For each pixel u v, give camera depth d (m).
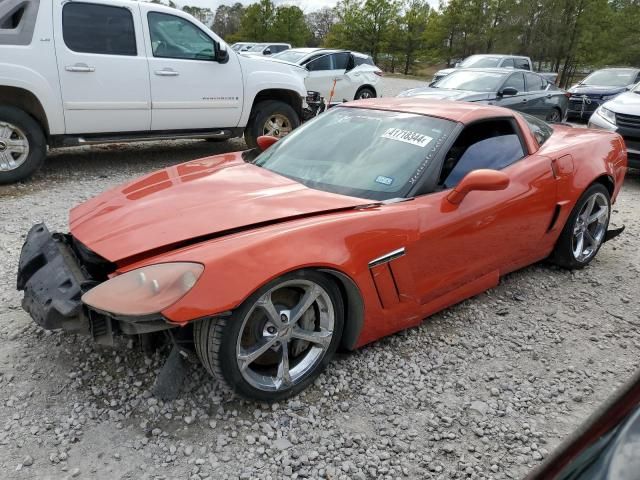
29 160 6.21
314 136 3.71
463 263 3.31
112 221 2.77
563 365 3.12
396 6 51.81
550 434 2.55
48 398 2.60
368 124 3.62
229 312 2.28
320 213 2.76
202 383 2.71
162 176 3.44
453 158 3.34
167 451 2.31
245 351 2.45
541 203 3.76
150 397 2.61
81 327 2.38
